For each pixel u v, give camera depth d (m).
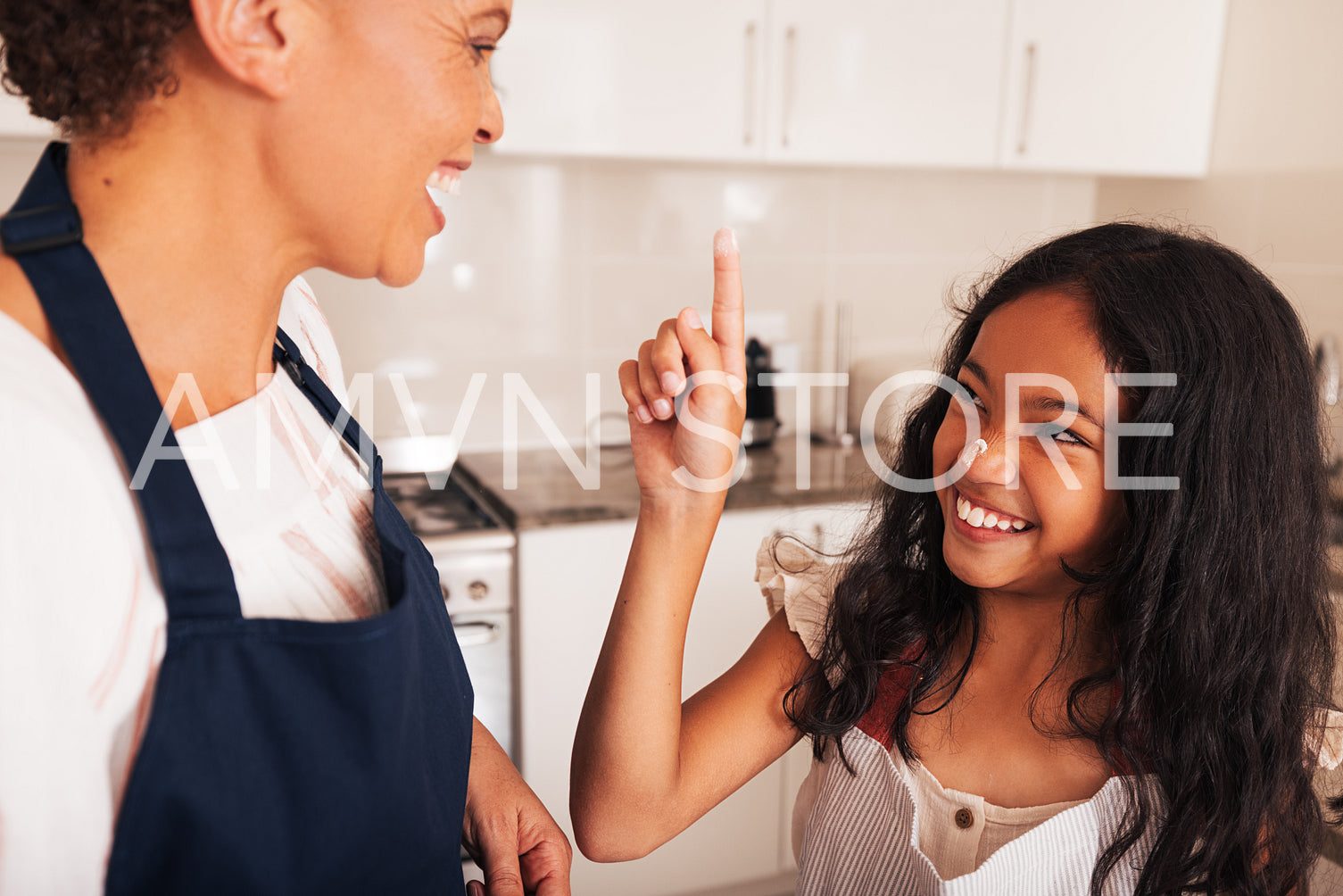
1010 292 0.83
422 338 2.33
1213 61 2.42
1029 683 0.85
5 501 0.46
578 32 1.92
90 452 0.51
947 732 0.87
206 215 0.56
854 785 0.90
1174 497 0.74
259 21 0.51
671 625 0.81
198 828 0.54
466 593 1.88
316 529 0.66
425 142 0.57
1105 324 0.74
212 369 0.60
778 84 2.07
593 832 0.84
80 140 0.55
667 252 2.48
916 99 2.18
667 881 2.05
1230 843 0.78
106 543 0.50
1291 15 2.24
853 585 0.94
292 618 0.61
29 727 0.46
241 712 0.55
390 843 0.63
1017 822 0.80
